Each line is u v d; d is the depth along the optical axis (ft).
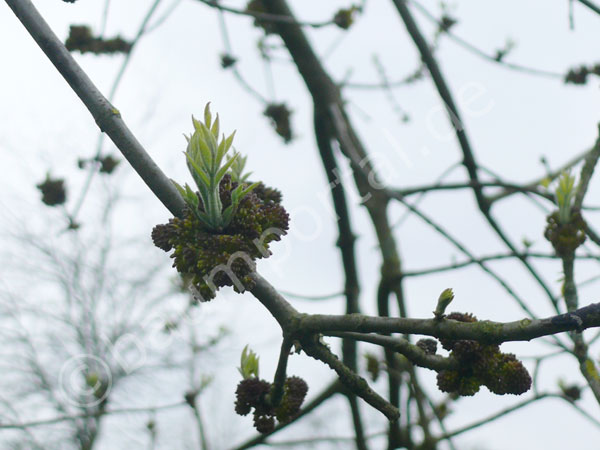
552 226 6.55
